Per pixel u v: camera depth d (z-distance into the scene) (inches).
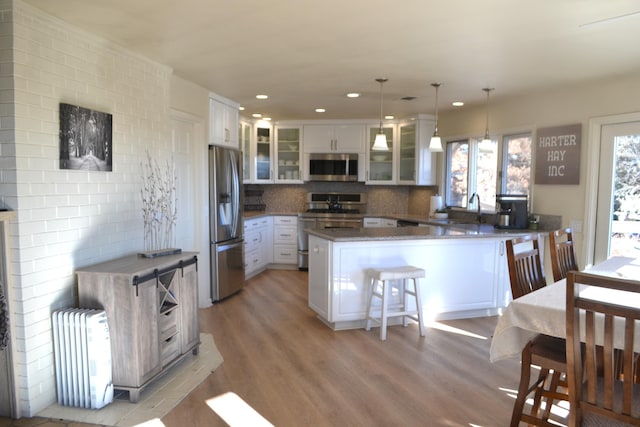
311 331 158.7
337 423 97.6
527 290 104.9
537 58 137.8
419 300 154.5
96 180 120.5
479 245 173.5
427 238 164.6
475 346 144.6
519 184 204.8
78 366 103.7
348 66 149.2
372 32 115.5
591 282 63.5
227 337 152.3
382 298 150.3
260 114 257.1
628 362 62.1
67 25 108.6
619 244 164.7
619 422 65.6
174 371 124.3
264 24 109.7
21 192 96.8
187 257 128.9
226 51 133.3
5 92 95.1
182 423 97.7
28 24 98.1
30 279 99.4
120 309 105.0
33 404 100.6
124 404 106.0
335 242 156.4
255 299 203.5
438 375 122.1
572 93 176.4
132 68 135.8
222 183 195.6
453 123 243.3
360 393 111.4
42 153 102.2
